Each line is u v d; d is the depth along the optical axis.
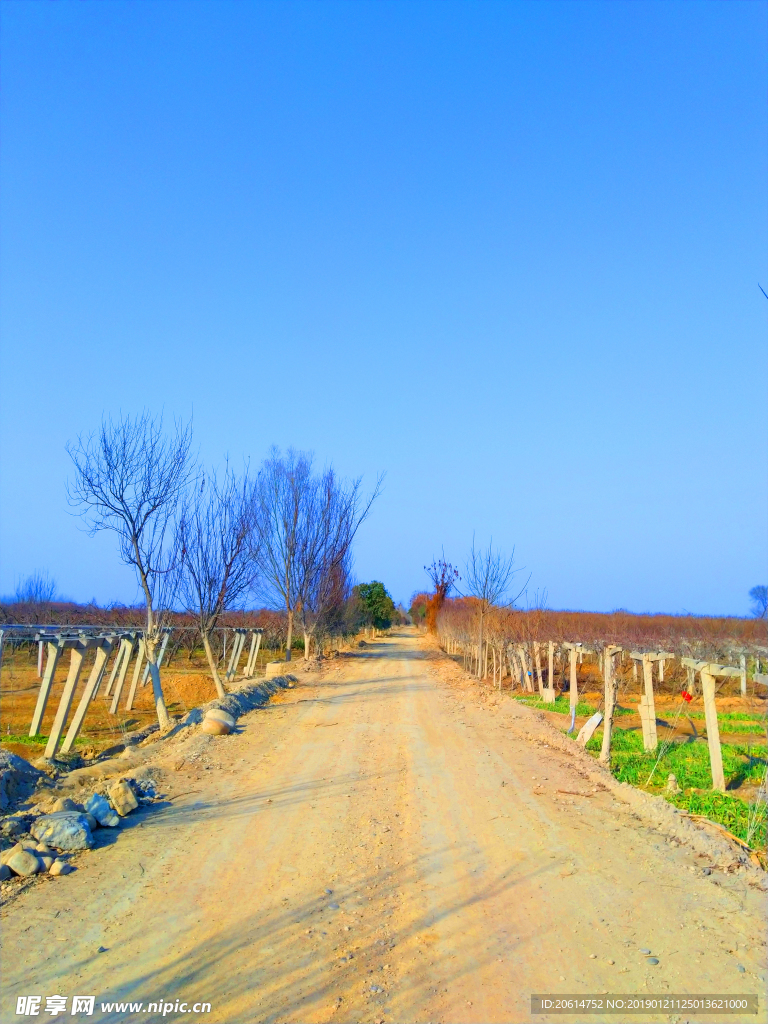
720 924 5.91
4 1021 4.38
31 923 5.75
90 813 8.27
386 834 8.12
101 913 5.95
